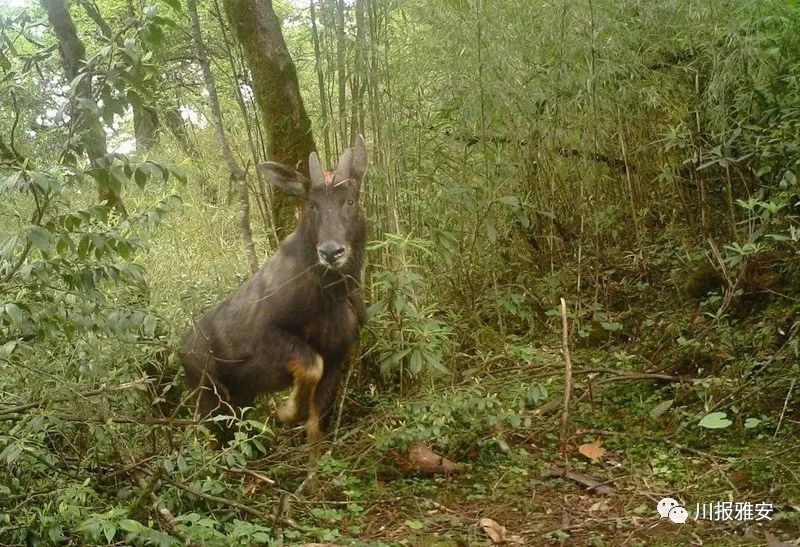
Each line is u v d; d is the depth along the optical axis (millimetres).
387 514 3016
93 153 2793
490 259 4457
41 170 2518
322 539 2695
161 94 5148
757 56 4020
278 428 3754
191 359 3525
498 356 3791
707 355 3777
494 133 4480
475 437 3381
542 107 4574
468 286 4379
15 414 2715
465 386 3627
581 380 3912
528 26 4406
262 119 4246
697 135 4504
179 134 5906
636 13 4418
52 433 3016
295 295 3375
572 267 4797
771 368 3529
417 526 2879
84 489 2492
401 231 4035
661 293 4512
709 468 3135
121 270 2676
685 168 4824
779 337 3691
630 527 2795
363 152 3494
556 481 3164
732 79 4129
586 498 3051
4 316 2502
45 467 2713
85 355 2859
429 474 3301
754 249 3621
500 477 3211
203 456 2842
